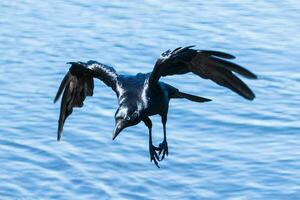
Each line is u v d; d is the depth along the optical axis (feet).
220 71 25.57
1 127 63.98
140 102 25.31
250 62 77.51
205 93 69.46
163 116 26.12
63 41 83.10
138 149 59.93
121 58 77.61
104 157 59.06
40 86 71.92
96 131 62.90
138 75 26.27
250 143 60.44
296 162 57.47
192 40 82.79
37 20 90.43
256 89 70.28
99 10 93.66
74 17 91.20
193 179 55.83
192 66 25.77
